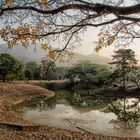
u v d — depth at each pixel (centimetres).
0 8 669
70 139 1803
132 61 9194
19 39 757
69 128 2556
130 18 593
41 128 2059
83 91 9131
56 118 3147
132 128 2620
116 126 2716
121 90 8225
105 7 550
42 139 1675
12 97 5431
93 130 2491
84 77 10831
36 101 5416
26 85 7125
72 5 591
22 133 1700
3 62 9325
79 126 2675
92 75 11019
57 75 12812
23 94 6116
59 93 8056
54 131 1998
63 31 721
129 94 7794
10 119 2600
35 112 3638
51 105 4656
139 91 7956
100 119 3133
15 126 1812
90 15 645
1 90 5838
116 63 9350
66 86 10912
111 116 3394
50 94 7088
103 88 8856
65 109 4091
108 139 1948
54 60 796
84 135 1989
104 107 4500
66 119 3083
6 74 9531
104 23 646
